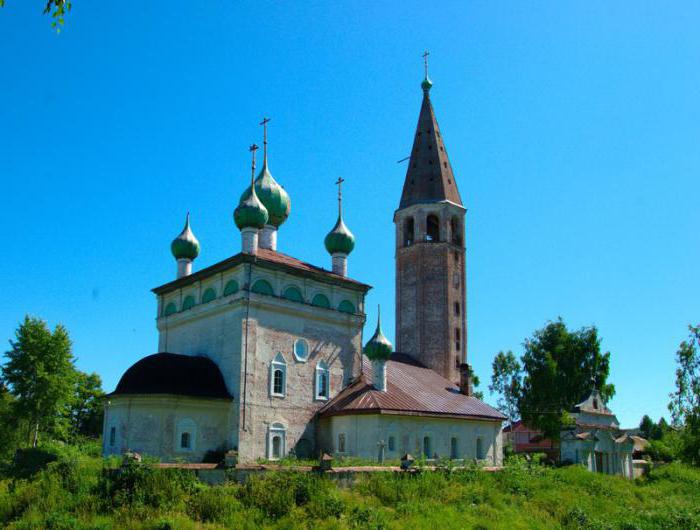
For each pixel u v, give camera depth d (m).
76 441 69.62
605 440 54.38
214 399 41.09
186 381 41.12
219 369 43.72
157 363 41.47
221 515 25.09
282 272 45.81
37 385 58.94
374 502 29.06
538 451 82.38
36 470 34.06
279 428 43.31
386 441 43.12
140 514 24.56
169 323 49.09
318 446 45.41
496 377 80.12
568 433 51.28
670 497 45.38
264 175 53.25
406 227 69.19
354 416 43.81
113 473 27.42
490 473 38.38
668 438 74.69
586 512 35.00
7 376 58.78
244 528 24.22
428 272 66.25
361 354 49.97
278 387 44.09
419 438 46.03
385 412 42.88
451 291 66.00
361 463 38.84
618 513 37.00
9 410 60.91
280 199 53.03
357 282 50.41
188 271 51.31
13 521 24.91
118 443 39.78
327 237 53.81
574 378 70.56
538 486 38.38
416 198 69.06
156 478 26.75
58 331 61.03
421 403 47.53
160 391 39.53
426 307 65.44
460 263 67.75
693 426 60.56
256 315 43.53
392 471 32.97
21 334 59.94
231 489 27.39
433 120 72.75
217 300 44.84
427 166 70.25
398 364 57.22
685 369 61.53
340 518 26.14
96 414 83.06
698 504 42.97
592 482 42.50
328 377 47.31
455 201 69.69
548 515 33.19
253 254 43.94
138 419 39.53
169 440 39.22
